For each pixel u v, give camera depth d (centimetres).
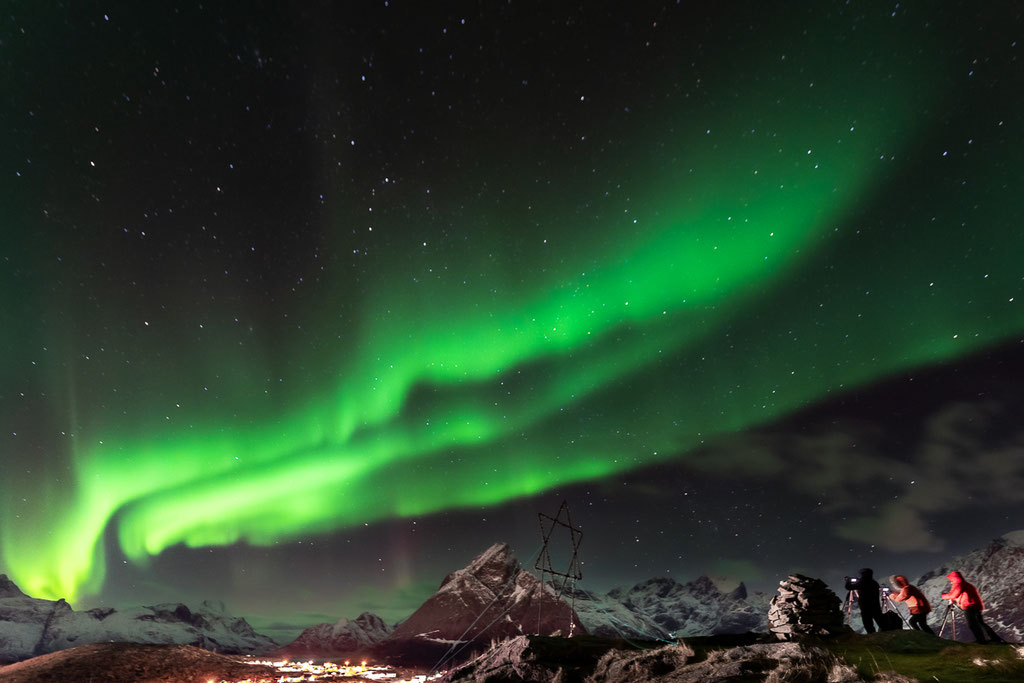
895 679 1177
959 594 1587
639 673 1432
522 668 1544
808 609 1658
